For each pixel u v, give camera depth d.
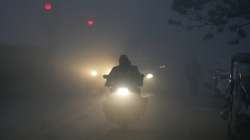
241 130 22.19
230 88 24.88
